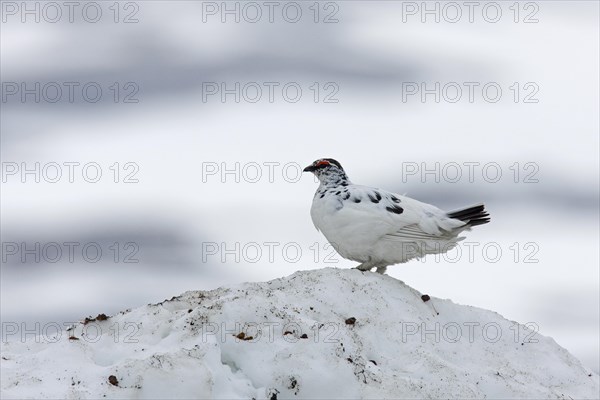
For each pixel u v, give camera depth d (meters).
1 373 9.74
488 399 10.69
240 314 10.70
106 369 9.84
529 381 11.32
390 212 13.59
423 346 11.30
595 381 11.88
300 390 10.02
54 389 9.45
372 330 11.31
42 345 10.80
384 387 10.15
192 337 10.49
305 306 11.60
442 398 10.30
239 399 9.70
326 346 10.35
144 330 10.95
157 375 9.63
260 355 10.29
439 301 12.56
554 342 12.37
